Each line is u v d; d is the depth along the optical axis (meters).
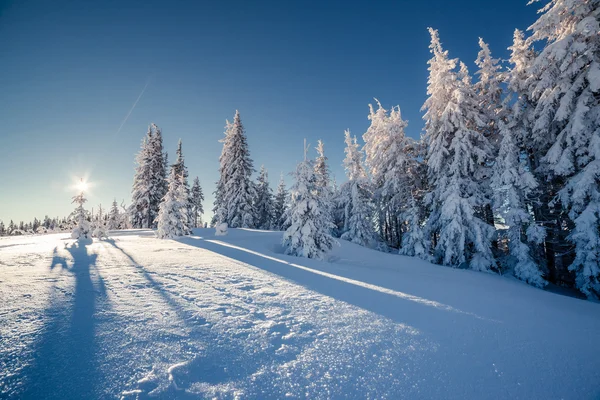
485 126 15.19
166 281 6.04
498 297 7.11
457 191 14.05
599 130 10.62
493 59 16.12
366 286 6.97
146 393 2.31
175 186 22.45
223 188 34.38
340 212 25.48
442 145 15.40
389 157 19.05
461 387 2.74
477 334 4.16
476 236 13.25
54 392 2.24
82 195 19.42
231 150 32.56
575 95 11.77
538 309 6.11
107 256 9.52
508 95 14.45
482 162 15.37
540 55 11.81
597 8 11.03
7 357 2.68
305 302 5.19
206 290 5.54
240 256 10.52
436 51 16.36
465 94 15.59
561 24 12.12
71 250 11.27
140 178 33.91
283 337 3.59
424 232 16.50
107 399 2.20
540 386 2.86
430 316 4.86
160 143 35.84
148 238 19.22
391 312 4.93
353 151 25.34
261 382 2.59
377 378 2.79
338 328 4.02
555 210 13.72
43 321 3.59
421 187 19.64
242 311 4.47
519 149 14.70
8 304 4.15
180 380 2.52
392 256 15.43
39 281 5.60
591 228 10.20
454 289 7.66
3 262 7.98
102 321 3.70
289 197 14.76
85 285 5.39
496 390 2.73
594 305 8.12
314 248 13.14
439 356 3.35
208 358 2.94
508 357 3.47
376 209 23.14
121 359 2.80
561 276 14.52
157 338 3.31
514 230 12.93
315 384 2.62
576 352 3.77
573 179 10.94
